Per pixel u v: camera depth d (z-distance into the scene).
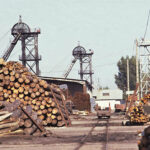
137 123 36.88
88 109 87.19
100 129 32.78
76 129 33.56
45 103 35.69
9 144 21.25
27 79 35.72
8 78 35.78
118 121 47.00
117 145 19.56
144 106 40.66
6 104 29.84
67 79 86.00
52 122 35.97
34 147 19.66
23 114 28.73
